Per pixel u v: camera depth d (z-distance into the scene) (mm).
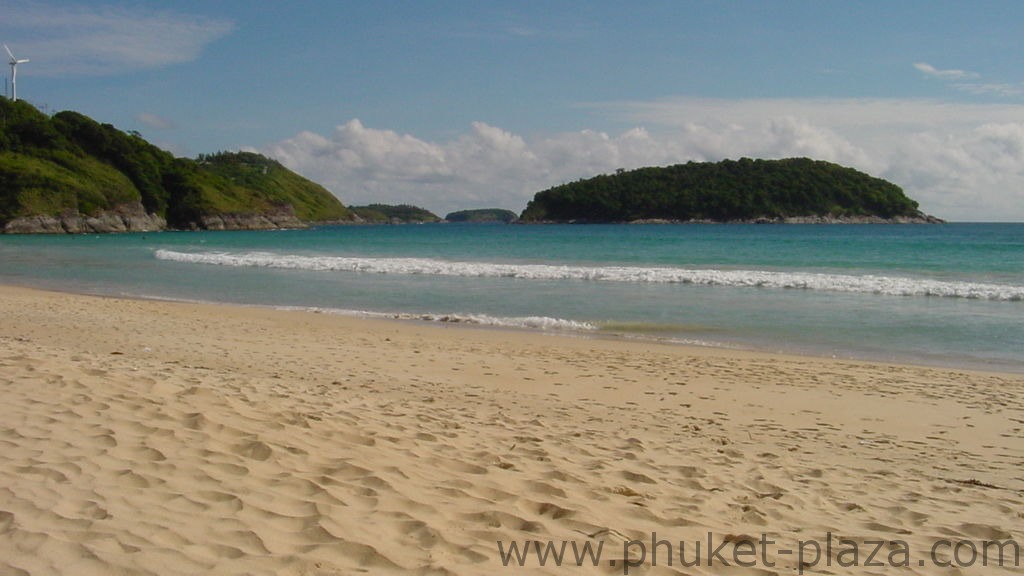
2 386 6152
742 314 16812
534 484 4754
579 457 5719
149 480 4141
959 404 8758
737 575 3643
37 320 14250
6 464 4266
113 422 5250
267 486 4195
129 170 113500
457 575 3238
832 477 5777
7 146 102312
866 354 12312
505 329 14906
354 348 12031
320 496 4098
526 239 67125
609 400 8719
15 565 2988
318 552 3344
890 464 6340
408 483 4504
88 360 8078
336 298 20328
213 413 5707
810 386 9664
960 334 14180
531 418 7379
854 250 41344
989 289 19906
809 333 14312
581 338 13758
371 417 6402
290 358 10758
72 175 101875
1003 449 6949
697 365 11016
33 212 90250
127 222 103625
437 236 82375
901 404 8742
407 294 21062
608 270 25734
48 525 3414
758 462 6133
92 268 31500
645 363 11141
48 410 5488
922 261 32406
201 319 15492
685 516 4480
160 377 7125
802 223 140375
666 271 25391
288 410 6148
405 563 3324
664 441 6680
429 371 10195
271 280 25438
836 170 151375
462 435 6102
